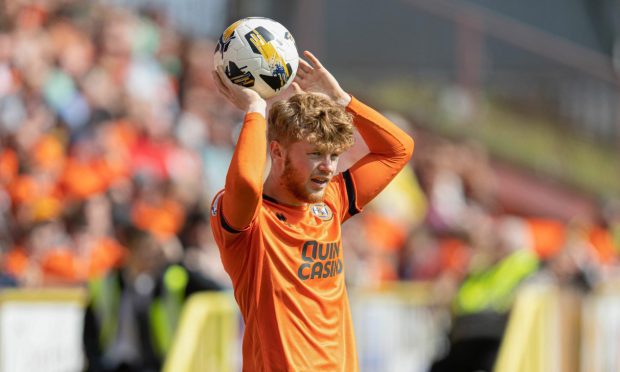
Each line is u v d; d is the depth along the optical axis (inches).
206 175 1668.3
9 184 1346.0
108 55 1688.0
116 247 1289.4
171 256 962.1
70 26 1684.3
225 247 500.7
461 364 1176.8
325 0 1907.0
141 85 1688.0
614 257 1844.2
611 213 1875.0
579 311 1310.3
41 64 1568.7
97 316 933.2
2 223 1248.8
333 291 515.5
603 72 2156.7
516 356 1125.1
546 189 2108.8
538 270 1261.1
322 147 490.3
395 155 557.0
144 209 1416.1
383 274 1573.6
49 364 960.9
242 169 468.4
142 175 1494.8
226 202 479.8
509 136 2075.5
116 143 1526.8
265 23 525.3
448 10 2003.0
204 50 1840.6
